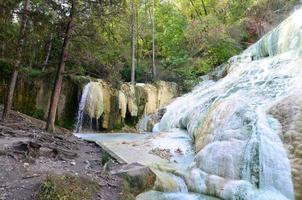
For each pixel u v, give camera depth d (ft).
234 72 44.80
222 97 33.68
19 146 21.35
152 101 53.47
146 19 79.61
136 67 63.67
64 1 31.99
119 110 48.37
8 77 44.62
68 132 39.65
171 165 23.84
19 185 15.90
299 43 36.58
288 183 18.99
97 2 32.17
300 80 28.40
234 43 63.93
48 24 32.86
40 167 19.02
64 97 46.21
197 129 30.40
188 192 20.34
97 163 22.57
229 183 19.71
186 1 89.81
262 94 29.43
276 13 64.95
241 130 22.59
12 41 36.96
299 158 19.62
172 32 70.38
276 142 20.88
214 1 84.94
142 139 34.19
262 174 19.93
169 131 36.91
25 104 44.75
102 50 39.93
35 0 34.35
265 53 45.83
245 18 69.46
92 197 16.39
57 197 15.07
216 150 22.07
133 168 20.61
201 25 66.13
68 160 21.86
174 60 64.90
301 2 61.26
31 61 44.96
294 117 21.85
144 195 19.04
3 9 33.99
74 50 34.53
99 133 44.11
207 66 62.08
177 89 58.03
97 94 45.98
